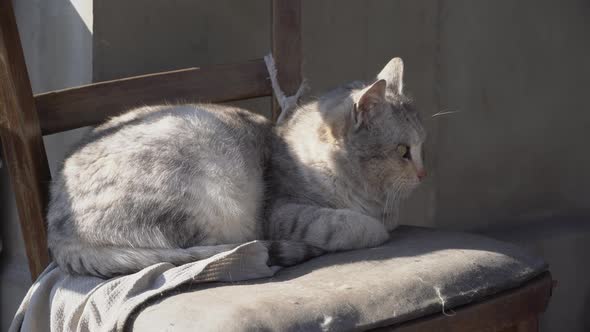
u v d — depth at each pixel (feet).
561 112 8.44
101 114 6.46
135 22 6.76
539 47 8.27
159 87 6.57
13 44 6.17
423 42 7.77
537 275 6.10
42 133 6.33
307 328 5.49
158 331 5.49
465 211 8.11
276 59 6.78
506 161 8.24
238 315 5.46
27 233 6.27
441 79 7.88
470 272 5.90
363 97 6.40
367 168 6.49
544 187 8.45
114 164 6.06
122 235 5.98
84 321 5.78
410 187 6.56
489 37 8.04
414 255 6.03
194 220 6.08
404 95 6.73
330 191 6.47
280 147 6.60
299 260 6.09
